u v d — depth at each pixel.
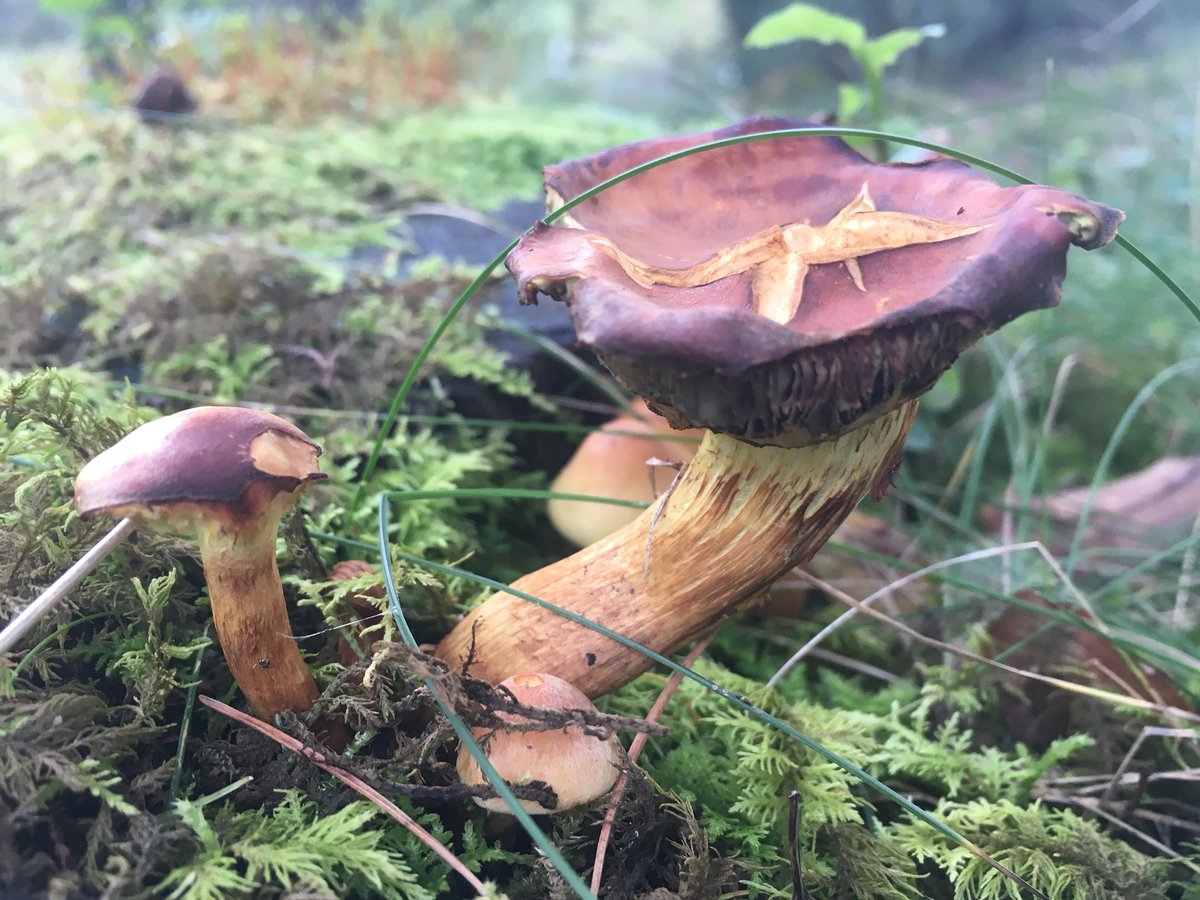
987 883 0.12
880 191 0.13
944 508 0.23
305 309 0.20
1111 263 0.30
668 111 0.54
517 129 0.34
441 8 0.57
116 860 0.09
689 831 0.12
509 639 0.12
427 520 0.17
